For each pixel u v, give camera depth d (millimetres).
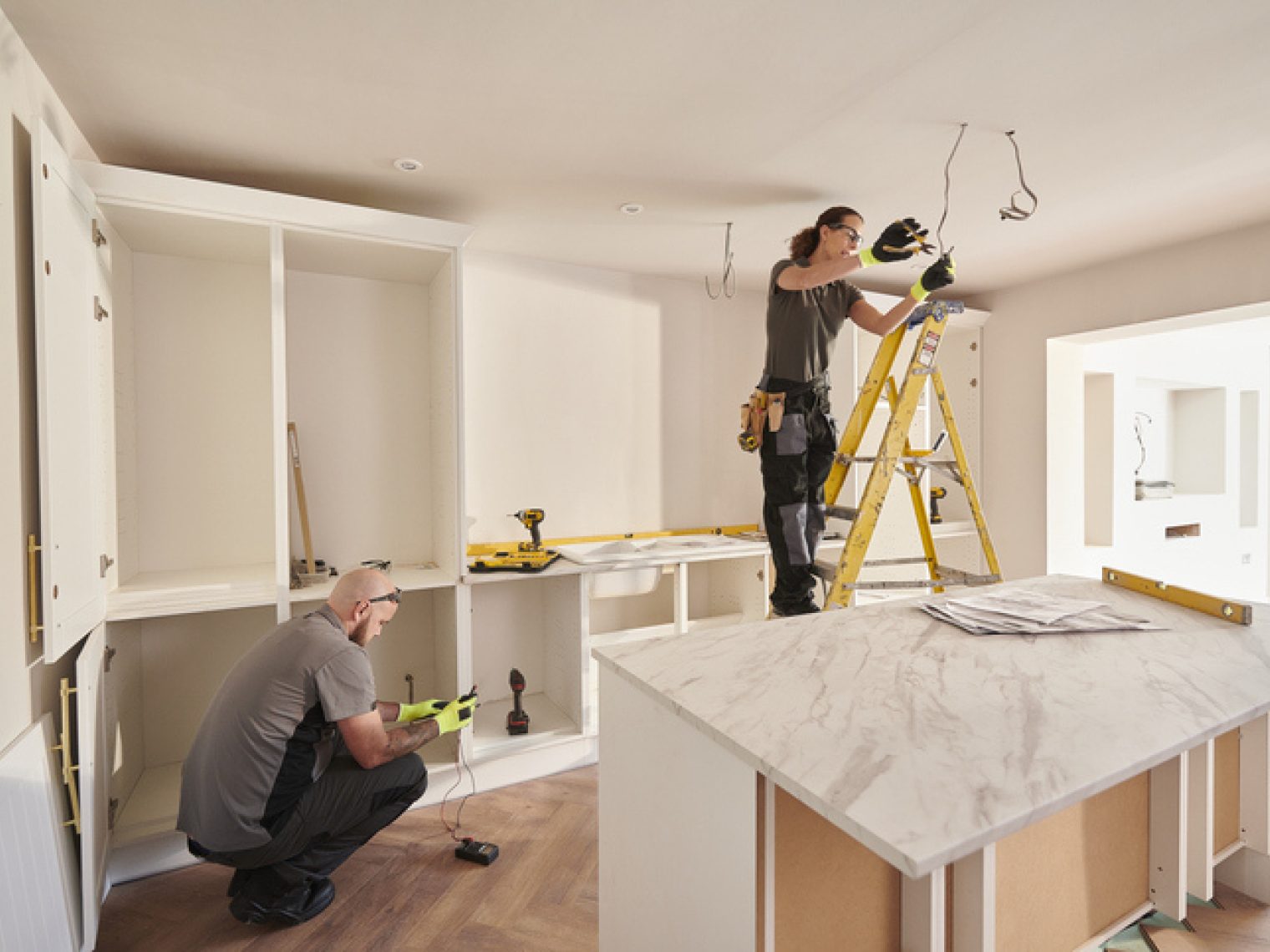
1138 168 2189
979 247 3051
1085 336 3506
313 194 2367
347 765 1958
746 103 1779
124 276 2250
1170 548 4789
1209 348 5027
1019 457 3801
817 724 896
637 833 1148
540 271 3125
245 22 1429
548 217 2604
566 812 2395
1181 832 1296
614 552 3012
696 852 990
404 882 1988
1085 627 1322
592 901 1905
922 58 1572
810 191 2363
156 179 1933
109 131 1909
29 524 1517
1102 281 3340
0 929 1288
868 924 1030
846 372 3406
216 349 2484
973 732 866
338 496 2719
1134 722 893
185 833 1854
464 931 1778
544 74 1646
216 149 2033
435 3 1377
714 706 962
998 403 3904
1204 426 5273
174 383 2414
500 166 2162
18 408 1453
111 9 1377
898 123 1886
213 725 1750
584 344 3236
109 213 1986
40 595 1556
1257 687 1019
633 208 2510
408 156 2088
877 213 2588
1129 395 4461
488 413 3010
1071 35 1482
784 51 1548
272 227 2121
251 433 2543
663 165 2156
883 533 3545
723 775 924
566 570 2639
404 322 2842
